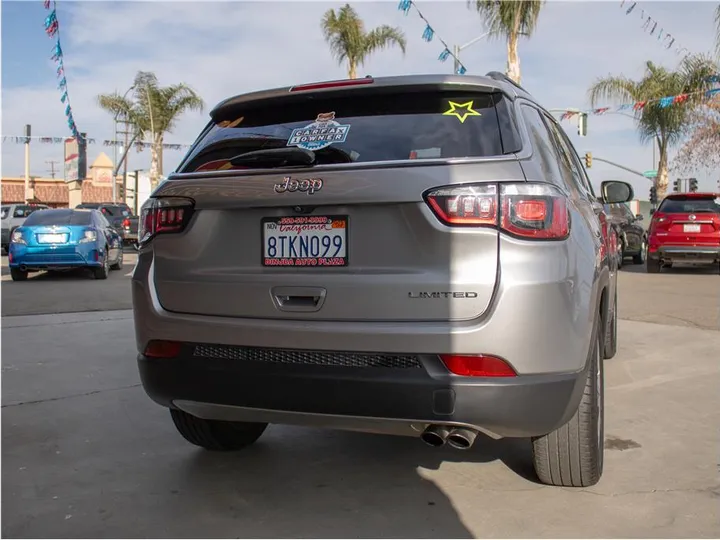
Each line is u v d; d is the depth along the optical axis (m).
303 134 2.91
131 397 4.75
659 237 13.99
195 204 2.87
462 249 2.47
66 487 3.24
